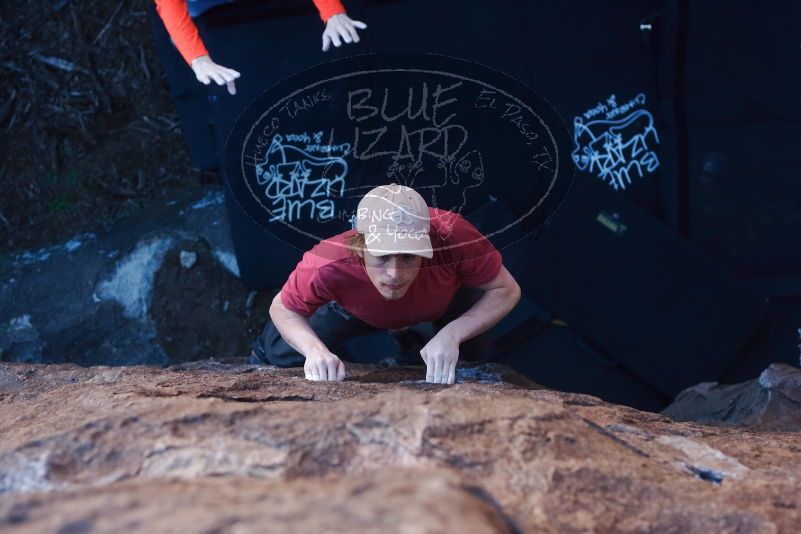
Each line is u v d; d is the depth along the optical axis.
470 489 1.44
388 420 1.62
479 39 4.58
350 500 1.17
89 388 2.09
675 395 4.81
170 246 5.26
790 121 4.68
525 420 1.67
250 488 1.32
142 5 5.73
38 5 5.79
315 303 2.72
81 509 1.18
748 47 4.59
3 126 5.72
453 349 2.52
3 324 5.11
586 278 4.72
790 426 3.12
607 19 4.61
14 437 1.77
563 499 1.50
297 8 4.51
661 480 1.62
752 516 1.50
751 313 4.74
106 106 5.74
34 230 5.50
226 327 5.21
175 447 1.58
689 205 4.79
